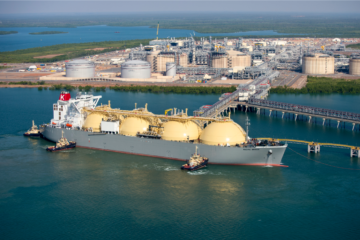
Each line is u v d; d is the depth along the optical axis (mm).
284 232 146500
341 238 143250
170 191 175750
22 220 154750
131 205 164750
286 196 171250
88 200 169250
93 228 149250
